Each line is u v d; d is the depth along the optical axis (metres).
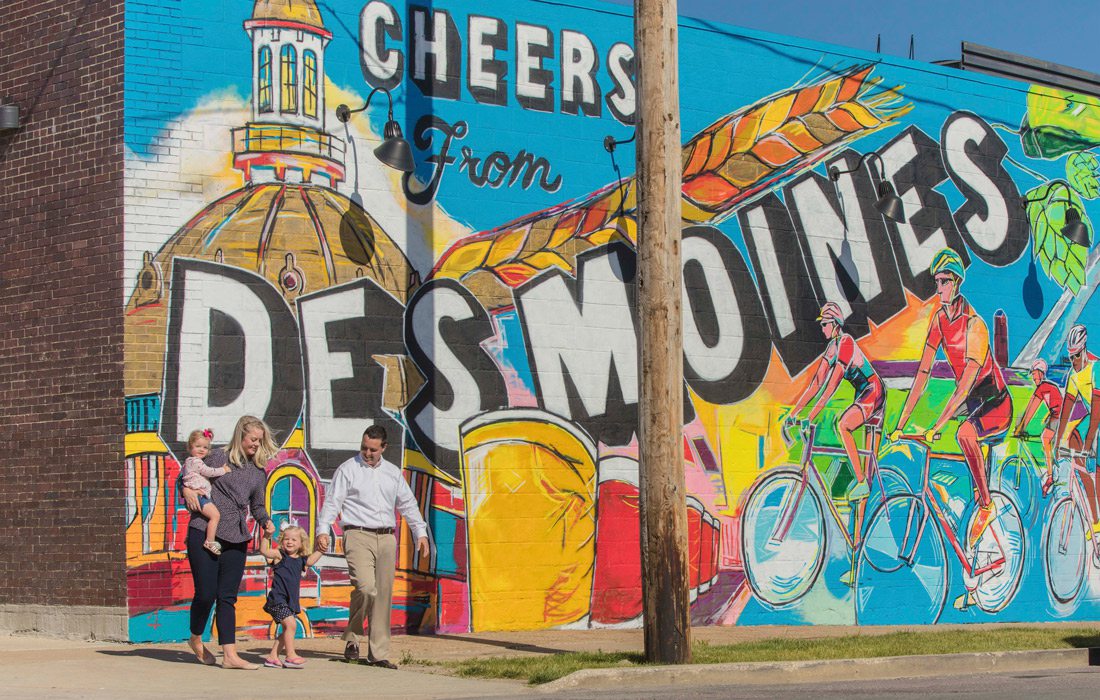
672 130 11.49
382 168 14.27
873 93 17.55
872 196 17.36
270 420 13.41
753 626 15.67
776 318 16.47
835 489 16.62
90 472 13.05
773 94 16.83
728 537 15.84
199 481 10.66
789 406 16.42
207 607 10.69
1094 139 19.39
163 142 13.22
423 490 14.18
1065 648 12.66
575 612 14.86
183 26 13.42
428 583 14.12
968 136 18.27
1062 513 18.47
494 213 14.90
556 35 15.49
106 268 13.09
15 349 13.73
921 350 17.48
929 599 17.17
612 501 15.21
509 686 9.95
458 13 14.91
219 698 9.03
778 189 16.70
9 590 13.63
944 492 17.45
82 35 13.45
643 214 11.43
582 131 15.53
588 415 15.18
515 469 14.70
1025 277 18.48
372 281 14.09
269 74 13.77
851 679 11.10
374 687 9.70
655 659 11.12
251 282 13.46
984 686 10.27
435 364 14.37
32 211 13.67
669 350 11.37
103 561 12.88
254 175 13.60
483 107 14.96
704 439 15.84
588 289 15.34
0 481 13.78
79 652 11.83
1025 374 18.33
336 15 14.19
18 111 13.79
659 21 11.50
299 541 10.86
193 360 13.12
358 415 13.88
